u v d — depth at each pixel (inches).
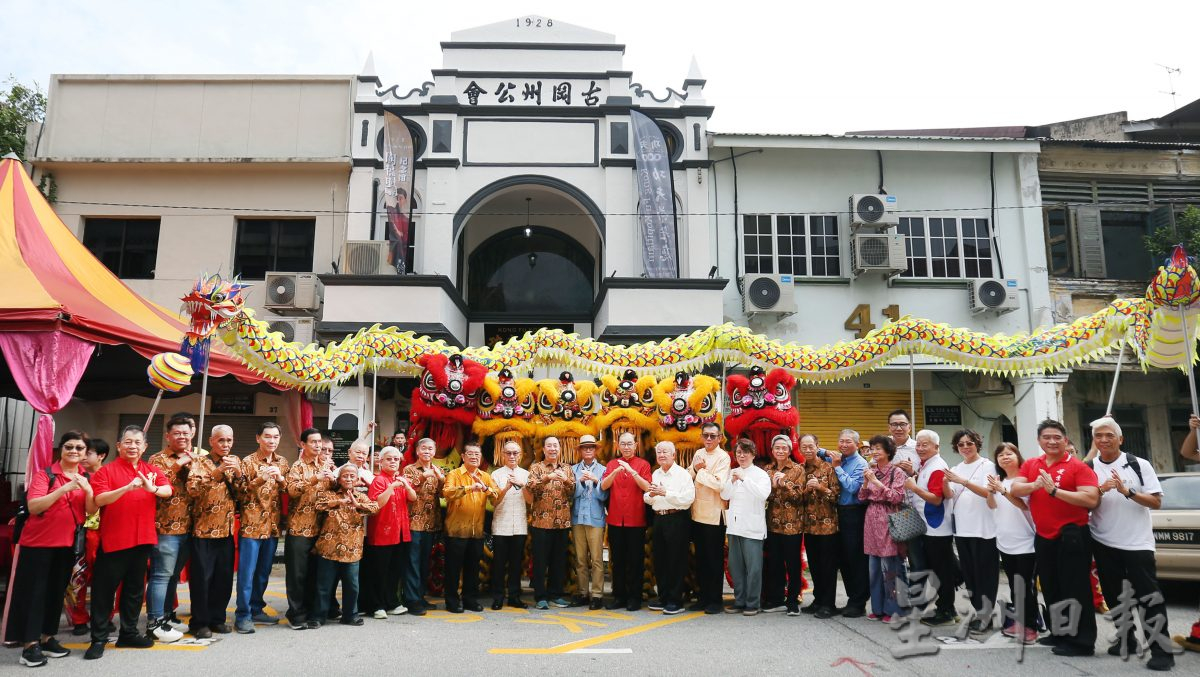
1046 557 233.9
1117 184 594.9
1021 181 581.3
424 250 546.3
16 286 306.5
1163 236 569.3
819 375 352.2
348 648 233.8
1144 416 602.2
